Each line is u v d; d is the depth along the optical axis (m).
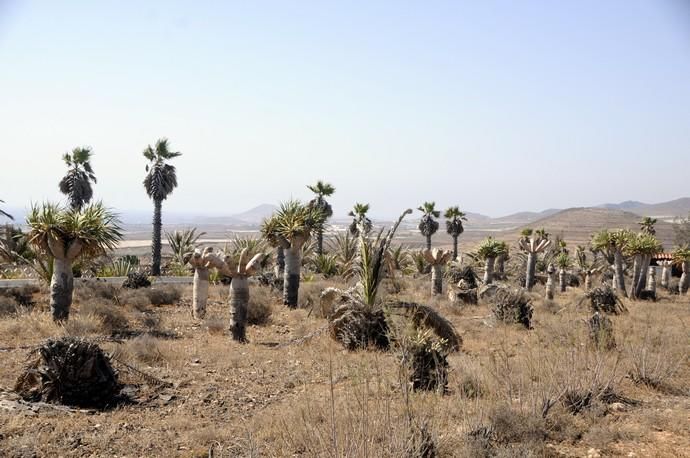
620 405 7.75
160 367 10.59
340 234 34.91
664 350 10.26
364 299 12.75
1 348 11.70
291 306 20.97
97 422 7.22
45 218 14.77
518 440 6.30
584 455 6.03
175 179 36.50
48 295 20.19
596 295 20.66
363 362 6.91
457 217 60.97
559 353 8.71
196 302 17.91
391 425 5.62
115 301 19.62
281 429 6.46
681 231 65.06
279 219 21.00
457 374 8.62
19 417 7.00
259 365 11.14
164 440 6.62
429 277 35.47
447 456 5.78
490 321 17.08
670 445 6.35
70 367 8.04
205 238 199.25
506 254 43.41
